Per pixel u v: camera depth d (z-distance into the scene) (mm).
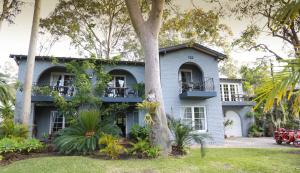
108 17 19719
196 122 14336
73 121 10156
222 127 14547
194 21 11609
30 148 8422
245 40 13117
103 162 7016
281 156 8516
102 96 13570
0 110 12148
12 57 12992
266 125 19938
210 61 15398
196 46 15086
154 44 9320
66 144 8438
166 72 14547
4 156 7699
